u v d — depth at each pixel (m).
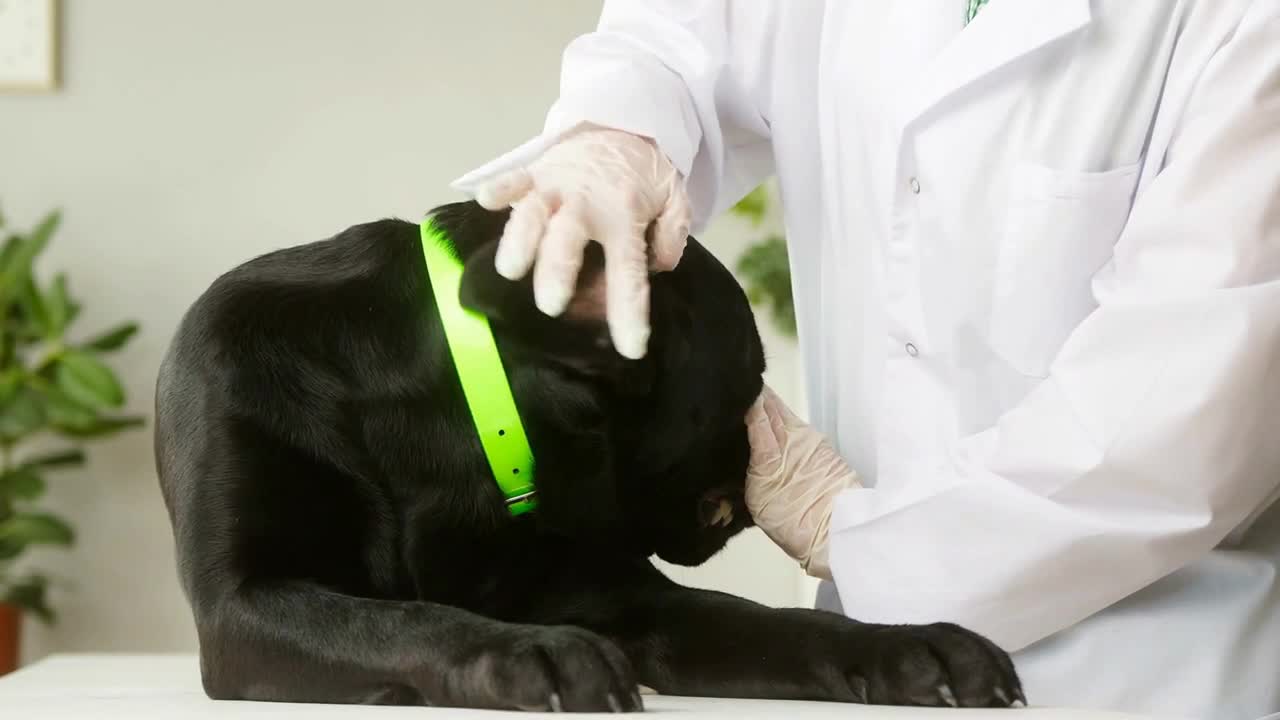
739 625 1.09
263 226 4.94
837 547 1.20
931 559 1.13
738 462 1.23
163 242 4.93
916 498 1.13
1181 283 1.06
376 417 1.09
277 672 0.99
